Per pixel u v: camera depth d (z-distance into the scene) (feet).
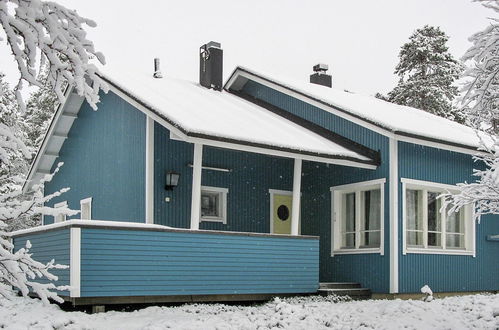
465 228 52.03
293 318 35.12
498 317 35.37
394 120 49.90
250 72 61.87
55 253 35.76
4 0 20.03
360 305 39.60
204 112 46.14
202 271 38.04
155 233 36.29
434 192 49.96
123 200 46.57
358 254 48.08
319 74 71.56
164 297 36.76
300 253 42.93
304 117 55.72
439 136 47.98
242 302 41.50
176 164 45.21
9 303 37.24
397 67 127.75
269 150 42.04
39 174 61.16
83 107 54.13
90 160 52.39
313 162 52.85
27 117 101.65
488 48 30.40
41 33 21.06
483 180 35.86
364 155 48.16
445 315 36.29
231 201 48.44
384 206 46.37
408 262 46.24
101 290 33.88
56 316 32.24
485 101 32.86
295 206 44.50
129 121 46.65
